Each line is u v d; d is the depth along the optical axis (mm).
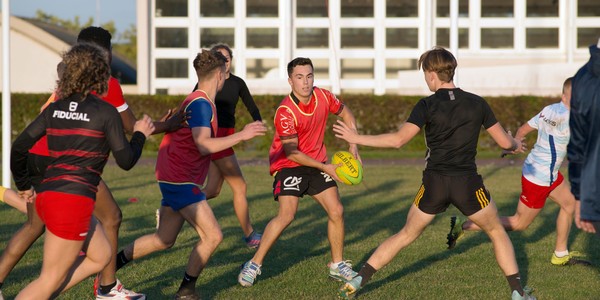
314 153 21703
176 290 20531
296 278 21812
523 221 23656
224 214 33812
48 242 14781
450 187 17938
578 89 13867
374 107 71062
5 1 38094
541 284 21156
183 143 18578
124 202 37281
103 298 18562
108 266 18328
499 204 36875
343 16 90375
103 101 15078
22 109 71188
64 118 14766
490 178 48906
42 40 100688
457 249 25906
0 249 25750
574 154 14102
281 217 21031
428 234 28656
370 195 40562
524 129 23344
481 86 82438
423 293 20047
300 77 20562
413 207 18531
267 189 42906
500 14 90875
